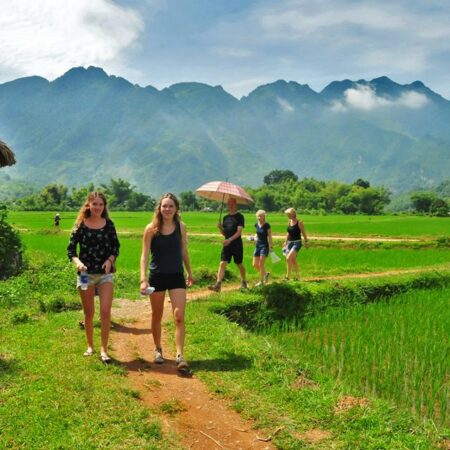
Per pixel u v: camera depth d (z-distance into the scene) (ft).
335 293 48.37
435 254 97.30
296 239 53.93
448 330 37.83
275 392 22.80
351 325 39.99
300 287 46.88
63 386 21.95
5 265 51.60
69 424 18.81
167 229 26.03
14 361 24.88
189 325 33.50
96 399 20.77
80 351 26.94
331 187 507.71
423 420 21.08
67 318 34.53
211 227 175.01
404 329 38.01
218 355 27.53
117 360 26.25
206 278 56.75
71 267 54.13
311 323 40.22
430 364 29.37
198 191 44.65
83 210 25.72
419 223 214.90
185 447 18.07
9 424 18.57
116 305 41.50
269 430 19.74
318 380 24.70
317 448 18.30
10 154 31.86
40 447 17.21
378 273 70.08
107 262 25.85
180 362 25.13
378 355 31.07
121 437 18.12
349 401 21.83
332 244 116.98
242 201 46.70
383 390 25.46
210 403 22.00
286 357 27.55
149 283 26.17
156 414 20.54
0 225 53.67
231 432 19.67
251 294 43.98
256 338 31.14
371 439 18.78
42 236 134.92
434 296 52.75
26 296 43.01
